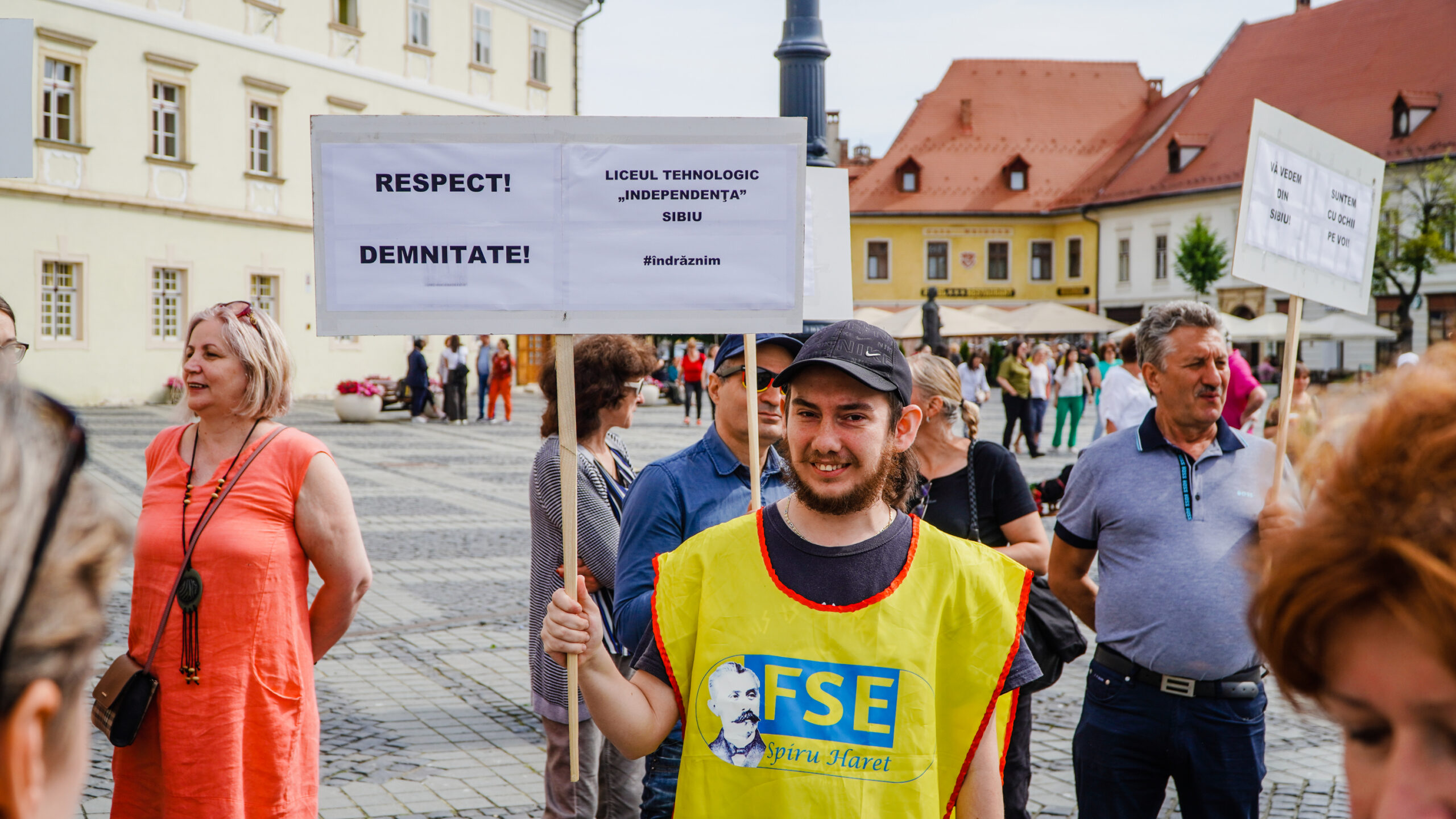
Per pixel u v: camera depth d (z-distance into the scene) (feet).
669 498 10.23
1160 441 11.11
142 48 86.79
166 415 78.64
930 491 12.44
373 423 81.61
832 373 6.97
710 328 8.78
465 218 8.63
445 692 20.49
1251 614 2.73
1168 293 170.60
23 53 13.84
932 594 7.02
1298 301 11.83
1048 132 198.39
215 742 9.36
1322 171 11.91
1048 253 194.39
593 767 11.91
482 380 85.30
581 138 8.67
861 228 193.47
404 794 15.84
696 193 8.74
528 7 119.96
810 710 6.82
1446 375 2.55
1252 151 11.34
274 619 9.66
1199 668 10.53
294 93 98.58
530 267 8.67
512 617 25.91
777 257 8.79
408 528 37.68
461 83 113.29
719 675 6.93
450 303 8.65
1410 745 2.49
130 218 86.84
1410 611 2.37
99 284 85.05
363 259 8.63
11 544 2.49
